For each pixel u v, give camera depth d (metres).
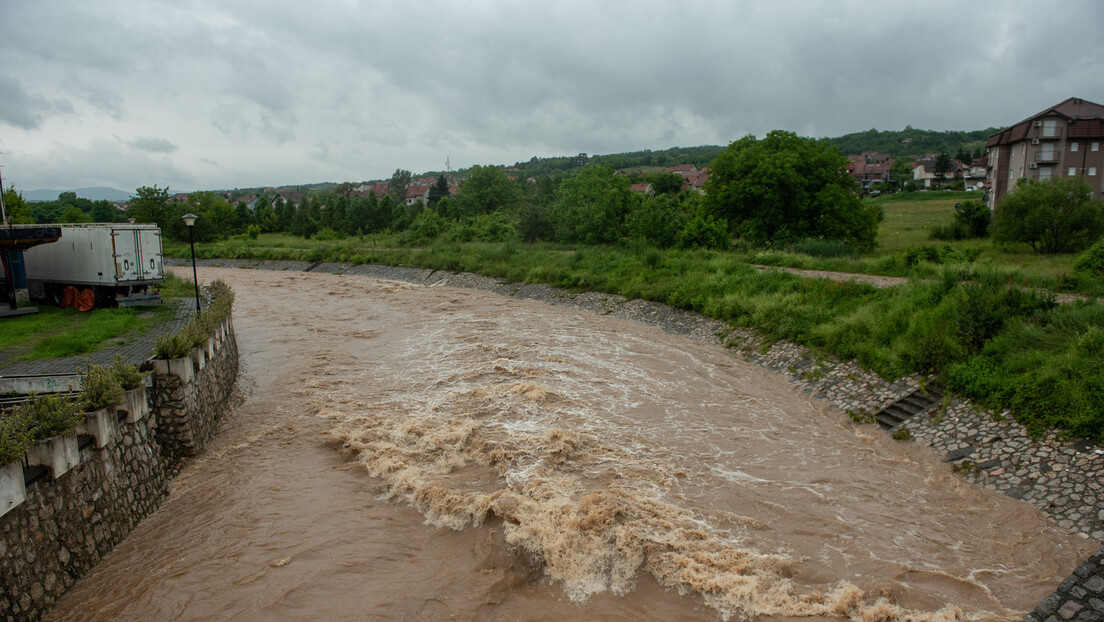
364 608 8.15
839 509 10.73
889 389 15.35
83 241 21.67
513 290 34.25
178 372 11.88
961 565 9.20
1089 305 14.98
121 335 17.41
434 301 32.25
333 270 47.53
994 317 15.04
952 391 14.02
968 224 43.12
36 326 18.41
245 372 19.16
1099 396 11.22
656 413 15.12
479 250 42.66
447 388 16.83
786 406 15.89
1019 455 11.62
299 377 18.30
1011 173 52.16
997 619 8.05
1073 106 50.75
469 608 8.19
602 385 17.11
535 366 18.77
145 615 7.93
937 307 17.00
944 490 11.45
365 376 18.34
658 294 27.11
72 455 8.31
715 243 36.31
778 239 38.62
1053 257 28.95
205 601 8.23
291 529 9.95
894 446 13.43
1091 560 8.66
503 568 8.88
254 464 12.36
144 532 9.88
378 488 11.33
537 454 12.44
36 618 7.52
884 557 9.35
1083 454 10.82
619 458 12.47
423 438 13.27
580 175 47.53
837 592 8.48
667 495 11.02
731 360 20.08
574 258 35.69
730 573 8.77
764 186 39.56
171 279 30.59
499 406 15.21
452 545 9.55
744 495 11.12
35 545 7.61
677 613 8.16
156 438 11.71
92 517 8.87
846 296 21.08
